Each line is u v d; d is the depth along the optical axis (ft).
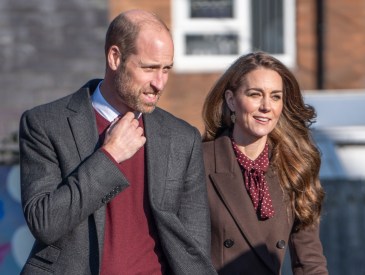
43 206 29.35
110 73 30.81
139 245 30.83
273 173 36.22
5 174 60.34
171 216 31.14
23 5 90.27
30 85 89.81
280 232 35.83
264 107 34.96
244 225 35.53
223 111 36.86
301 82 95.09
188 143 32.48
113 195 29.96
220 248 35.73
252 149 36.14
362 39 94.48
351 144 63.87
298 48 95.50
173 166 31.86
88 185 29.37
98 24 90.79
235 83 35.47
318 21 95.09
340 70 94.84
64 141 30.76
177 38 95.30
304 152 36.58
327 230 59.52
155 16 30.50
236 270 35.53
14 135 83.51
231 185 35.86
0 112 88.58
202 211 32.45
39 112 31.24
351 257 59.41
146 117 31.96
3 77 89.56
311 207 36.27
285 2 96.22
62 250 30.19
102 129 31.24
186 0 95.50
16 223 60.08
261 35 96.68
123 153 30.04
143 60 29.73
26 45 90.17
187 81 94.84
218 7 96.68
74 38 90.48
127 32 29.89
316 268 36.17
